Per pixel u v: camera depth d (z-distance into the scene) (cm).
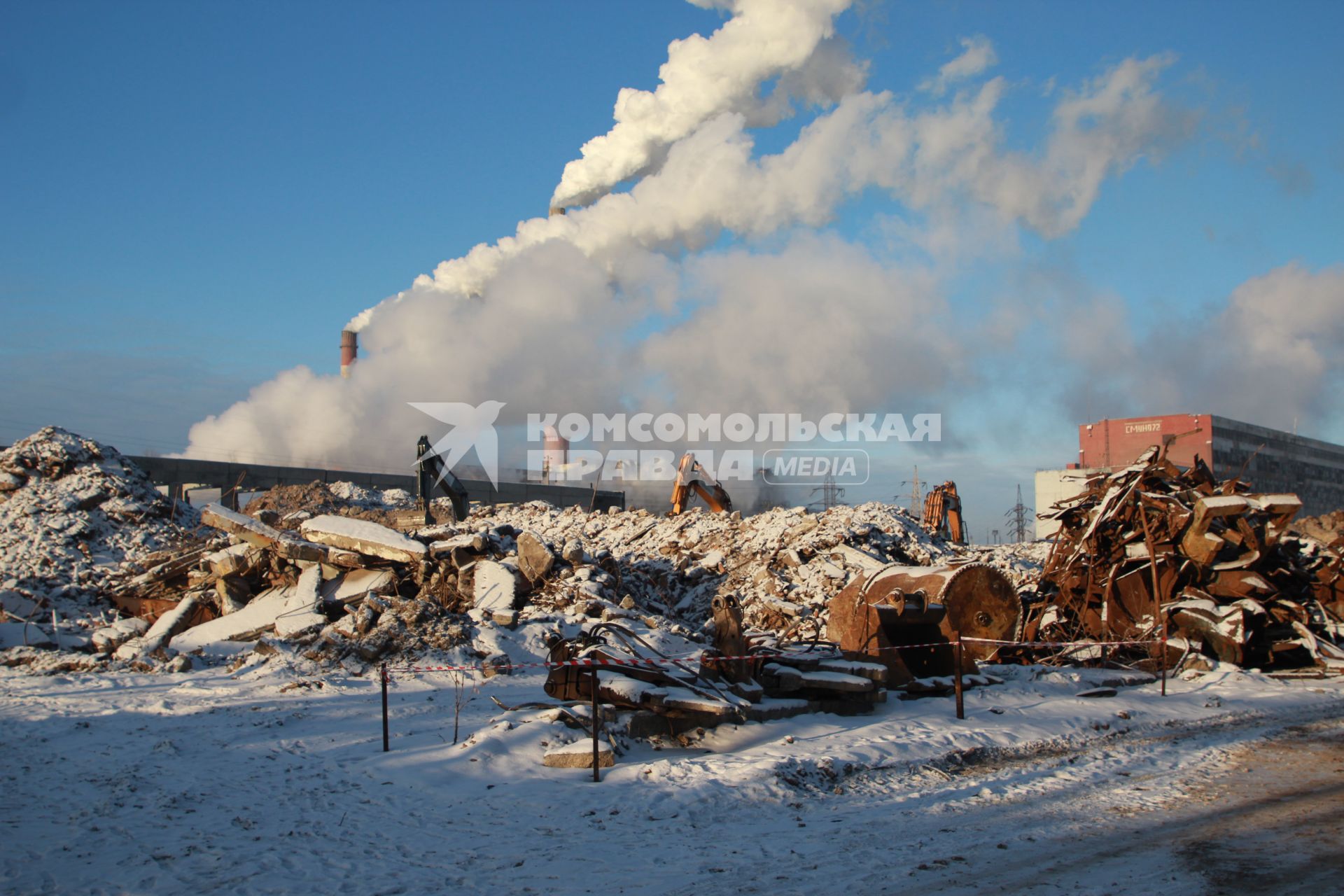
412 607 1966
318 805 924
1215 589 1981
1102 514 2088
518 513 4362
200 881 712
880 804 917
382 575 2212
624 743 1132
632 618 2247
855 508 3481
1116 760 1115
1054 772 1051
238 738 1231
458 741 1176
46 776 1041
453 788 978
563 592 2367
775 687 1352
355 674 1753
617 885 690
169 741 1191
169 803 927
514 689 1627
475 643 1956
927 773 1045
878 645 1562
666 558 3309
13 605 2238
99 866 750
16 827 855
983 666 1700
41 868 746
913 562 3180
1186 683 1739
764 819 867
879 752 1105
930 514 4153
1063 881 674
